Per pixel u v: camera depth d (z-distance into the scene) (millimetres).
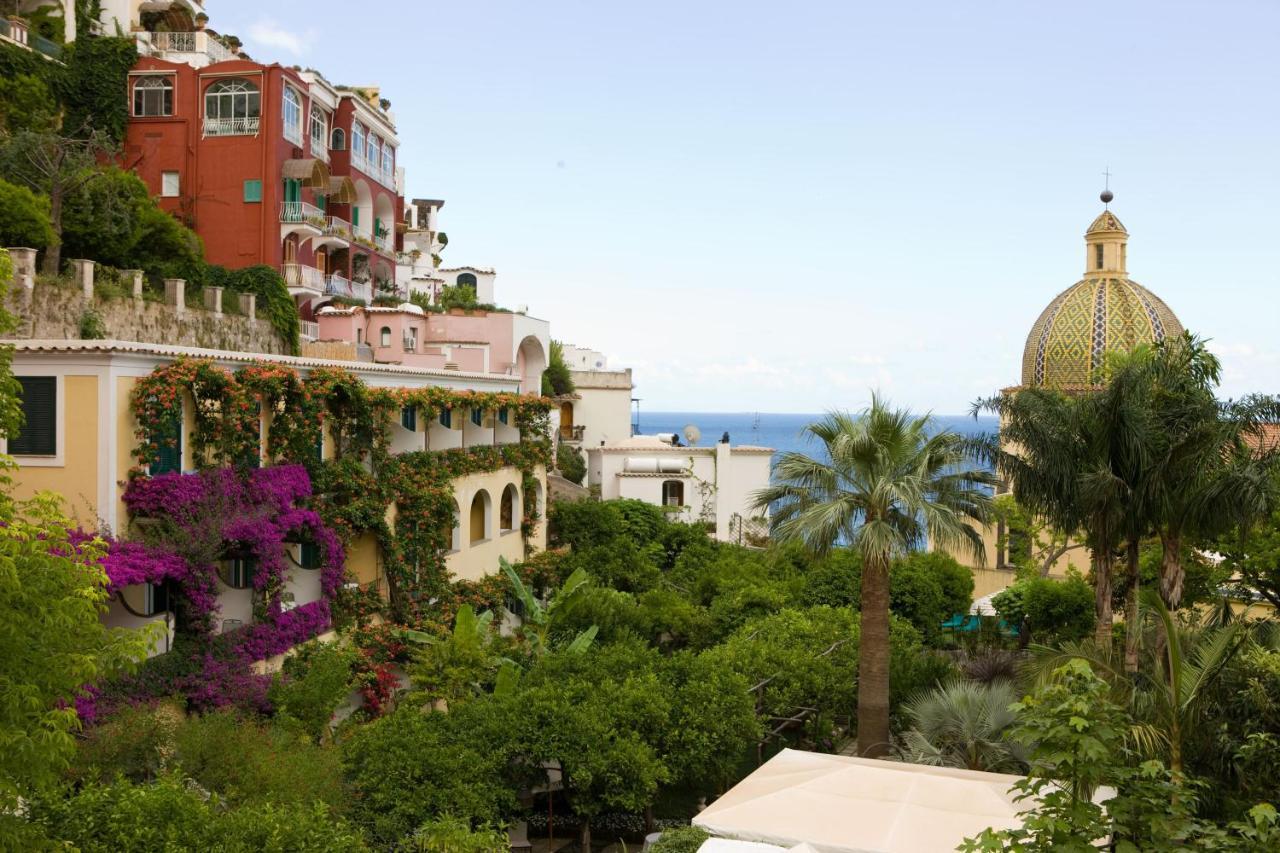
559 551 42125
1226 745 17516
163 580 21328
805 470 24656
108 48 49375
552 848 22359
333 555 26250
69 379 21031
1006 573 49219
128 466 21406
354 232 59125
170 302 37344
